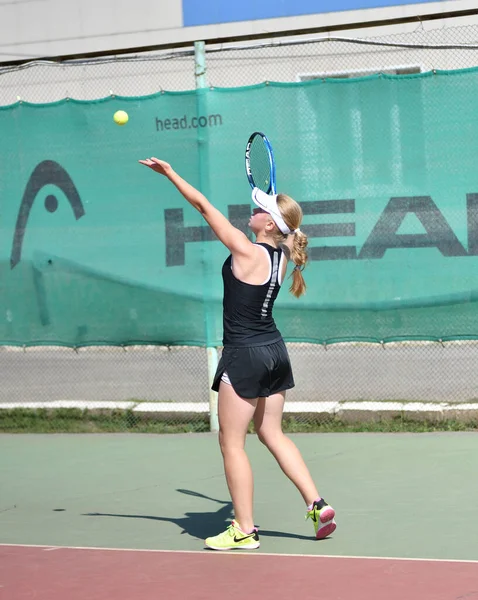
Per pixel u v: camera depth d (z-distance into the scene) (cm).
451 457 1077
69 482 1056
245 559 748
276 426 798
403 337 1227
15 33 2323
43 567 748
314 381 1475
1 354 1891
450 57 1900
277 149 1251
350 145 1230
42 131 1333
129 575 719
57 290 1342
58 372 1708
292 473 788
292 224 786
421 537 790
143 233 1302
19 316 1360
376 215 1227
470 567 703
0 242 1362
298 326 1255
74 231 1329
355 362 1578
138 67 2114
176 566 737
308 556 748
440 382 1420
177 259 1289
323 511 776
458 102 1198
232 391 771
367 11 2027
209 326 1282
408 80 1208
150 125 1290
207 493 984
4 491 1028
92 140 1313
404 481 985
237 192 1267
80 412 1370
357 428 1247
